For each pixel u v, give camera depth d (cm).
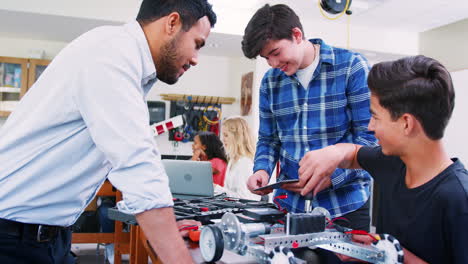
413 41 488
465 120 384
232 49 476
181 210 125
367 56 499
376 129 85
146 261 178
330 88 138
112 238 279
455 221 77
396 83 79
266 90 156
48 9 363
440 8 400
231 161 275
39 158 86
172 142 499
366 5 386
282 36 125
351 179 137
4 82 432
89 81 79
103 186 275
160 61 92
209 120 504
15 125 88
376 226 103
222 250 78
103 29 86
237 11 411
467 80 383
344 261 81
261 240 79
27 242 89
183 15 88
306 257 84
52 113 84
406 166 91
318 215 83
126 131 79
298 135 145
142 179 78
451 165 82
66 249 102
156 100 502
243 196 260
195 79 514
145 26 90
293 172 146
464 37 441
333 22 450
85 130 86
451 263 81
